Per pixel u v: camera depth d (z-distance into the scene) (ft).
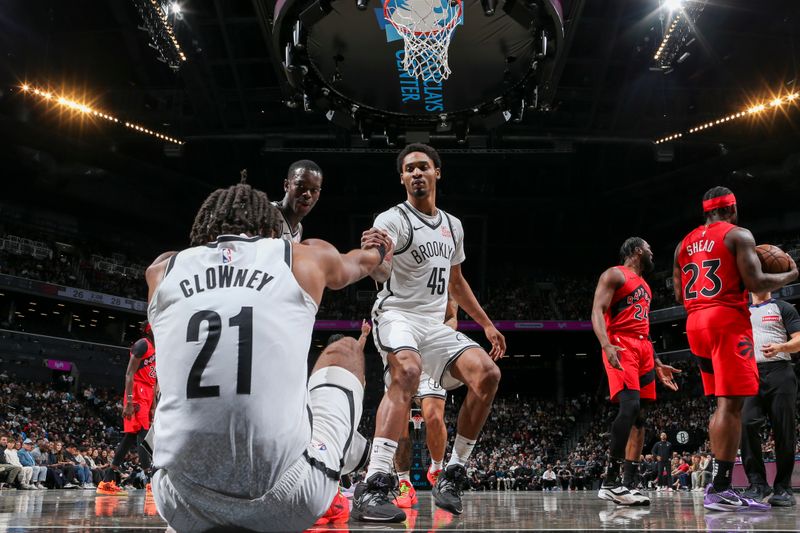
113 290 112.16
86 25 83.87
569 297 128.77
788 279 12.94
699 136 103.91
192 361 5.29
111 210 115.24
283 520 5.60
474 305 15.19
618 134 103.60
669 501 19.04
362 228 128.16
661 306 117.08
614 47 86.63
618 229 131.75
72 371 100.01
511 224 132.77
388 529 8.48
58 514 12.28
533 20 34.09
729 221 13.82
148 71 92.38
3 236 102.01
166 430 5.30
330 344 7.22
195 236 6.08
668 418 94.48
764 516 10.94
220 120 101.30
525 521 10.12
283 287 5.64
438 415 16.87
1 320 100.48
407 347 11.84
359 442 6.76
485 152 103.76
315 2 33.53
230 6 77.66
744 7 78.13
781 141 95.86
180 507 5.51
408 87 39.88
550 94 41.19
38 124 100.12
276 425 5.29
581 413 114.73
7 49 86.22
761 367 15.16
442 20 34.17
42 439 51.57
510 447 100.58
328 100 41.73
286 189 14.01
